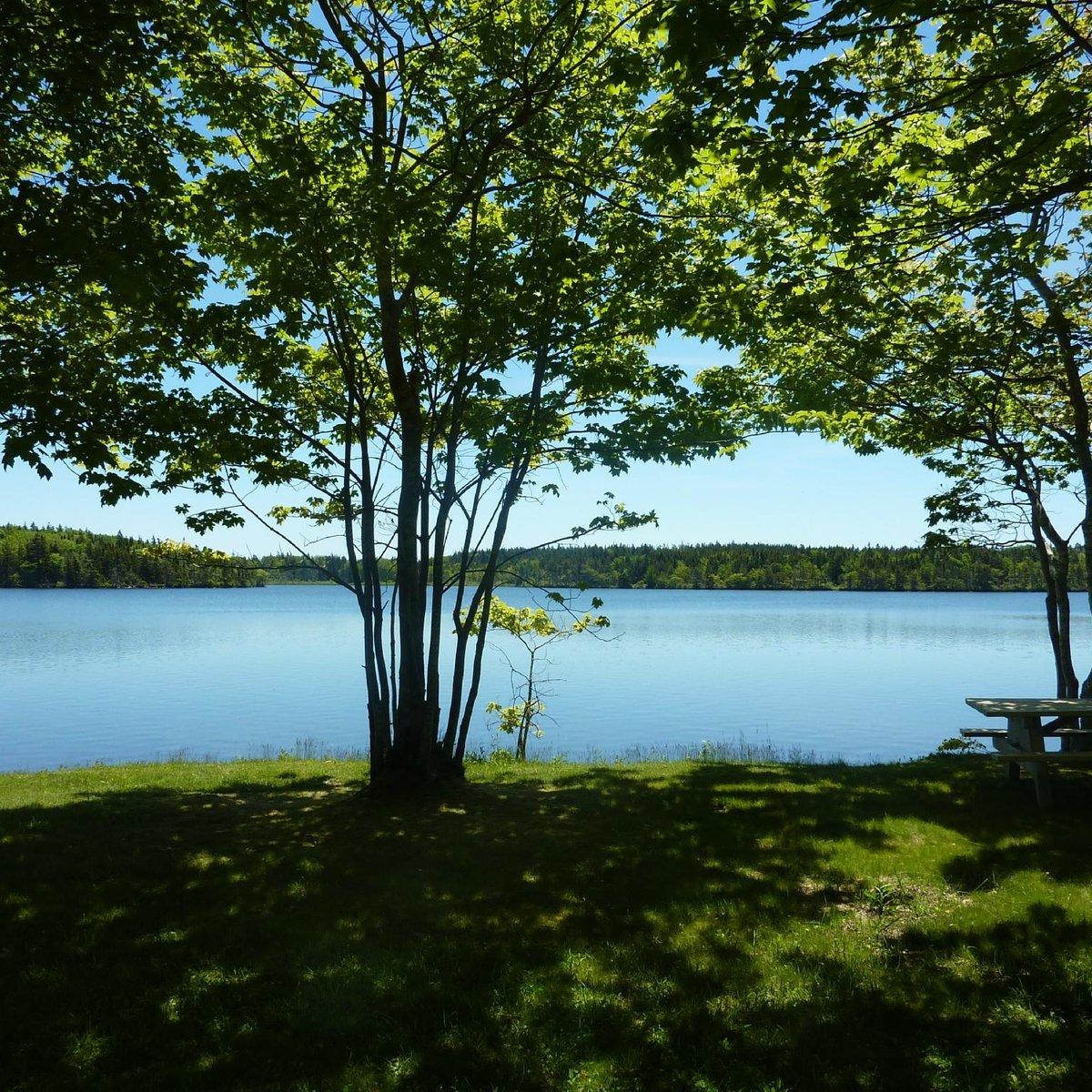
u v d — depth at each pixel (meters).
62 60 6.62
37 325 8.90
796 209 8.21
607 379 9.30
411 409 9.24
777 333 11.34
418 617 9.30
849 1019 4.35
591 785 9.66
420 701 9.25
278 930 5.44
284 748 20.02
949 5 5.36
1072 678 11.42
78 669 39.84
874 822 7.57
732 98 5.68
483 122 8.32
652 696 30.17
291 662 43.12
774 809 8.15
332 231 7.55
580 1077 3.91
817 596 166.25
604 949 5.18
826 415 11.30
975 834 7.12
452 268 8.00
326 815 8.27
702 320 9.16
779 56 5.44
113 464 7.97
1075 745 10.64
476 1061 4.02
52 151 8.32
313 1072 3.93
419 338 9.09
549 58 8.70
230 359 9.28
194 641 56.94
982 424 11.99
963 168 6.70
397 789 9.00
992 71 6.84
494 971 4.89
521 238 9.53
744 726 23.83
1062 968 4.75
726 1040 4.19
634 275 8.94
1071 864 6.27
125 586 150.62
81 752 20.20
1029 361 10.22
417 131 9.31
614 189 9.37
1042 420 11.61
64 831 7.61
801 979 4.77
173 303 7.41
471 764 12.52
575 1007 4.47
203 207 7.69
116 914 5.66
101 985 4.69
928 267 10.05
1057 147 6.70
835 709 27.11
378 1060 4.04
